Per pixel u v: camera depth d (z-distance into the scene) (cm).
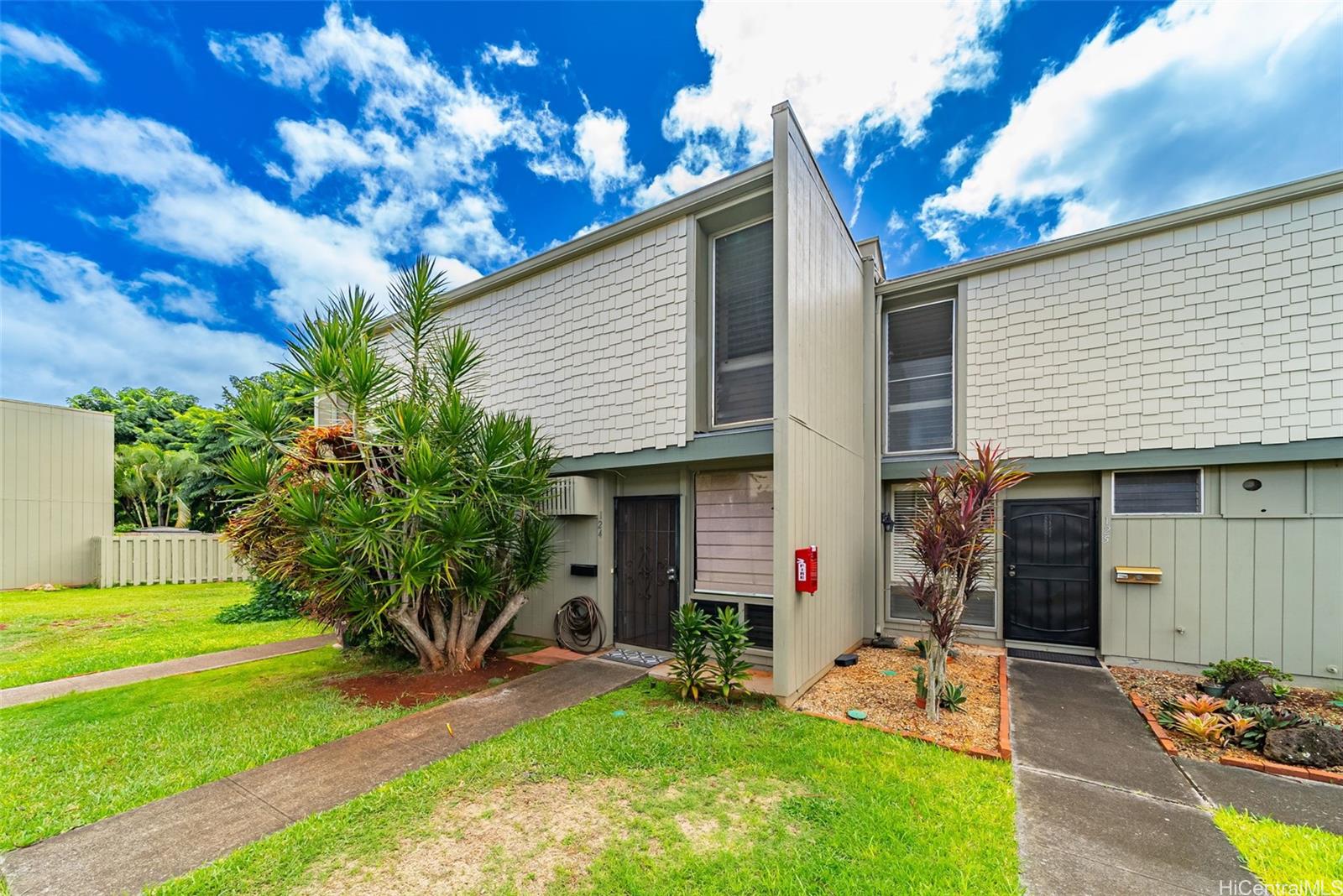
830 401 600
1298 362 537
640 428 605
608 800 317
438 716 447
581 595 693
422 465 474
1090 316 638
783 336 479
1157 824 299
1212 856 271
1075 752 387
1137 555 612
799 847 272
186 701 489
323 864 259
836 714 456
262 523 560
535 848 272
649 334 601
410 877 251
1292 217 543
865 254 769
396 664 611
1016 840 283
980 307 705
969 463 492
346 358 499
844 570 646
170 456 1873
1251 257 560
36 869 257
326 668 598
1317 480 537
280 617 856
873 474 750
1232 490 573
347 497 504
